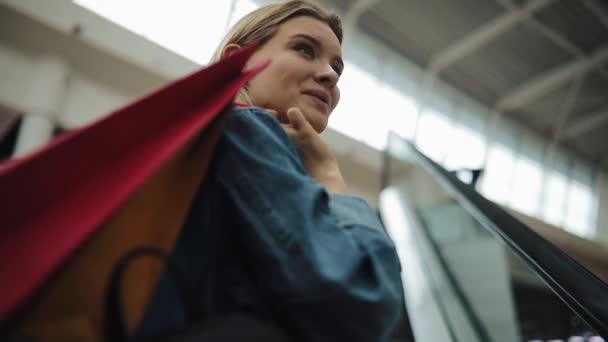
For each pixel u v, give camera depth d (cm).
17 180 34
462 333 303
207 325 36
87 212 34
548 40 937
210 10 623
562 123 1166
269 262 46
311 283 43
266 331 36
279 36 90
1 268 32
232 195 52
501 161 1094
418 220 406
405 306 295
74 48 479
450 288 337
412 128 913
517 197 1100
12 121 205
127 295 40
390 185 473
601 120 1172
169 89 45
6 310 30
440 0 824
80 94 488
